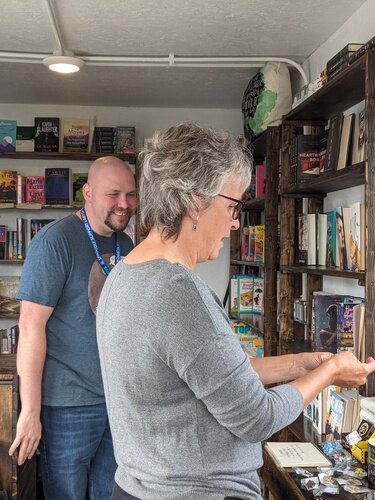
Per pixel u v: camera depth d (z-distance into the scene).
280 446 1.92
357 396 2.15
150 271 1.07
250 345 3.68
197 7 2.65
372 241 1.95
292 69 3.54
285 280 3.03
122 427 1.10
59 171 4.45
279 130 3.23
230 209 1.17
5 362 2.20
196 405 1.05
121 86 4.05
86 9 2.67
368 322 1.95
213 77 3.79
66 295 2.09
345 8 2.65
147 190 1.14
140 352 1.04
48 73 3.74
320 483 1.63
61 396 2.08
